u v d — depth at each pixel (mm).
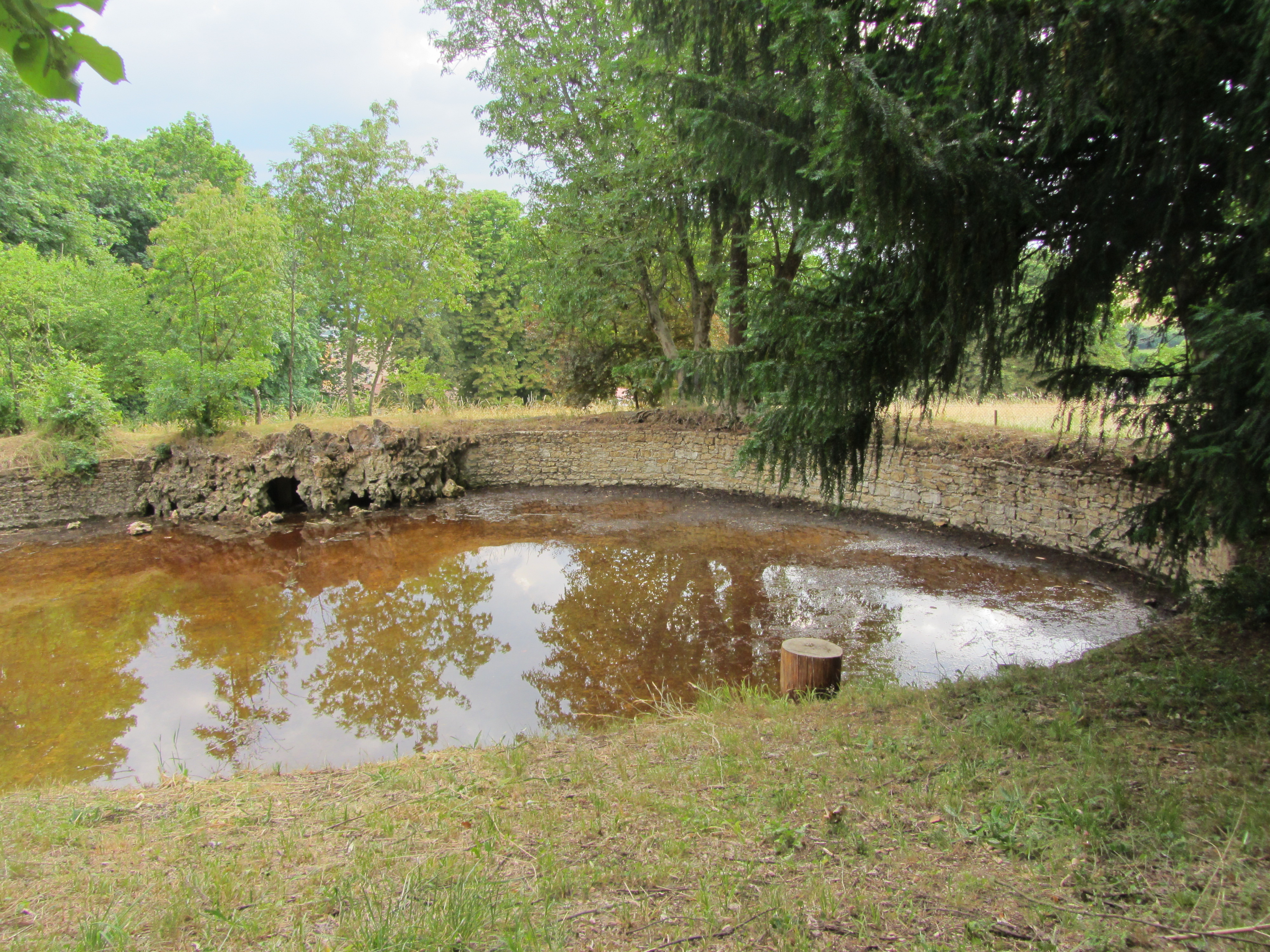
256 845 3494
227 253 17031
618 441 18109
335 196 21562
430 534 14289
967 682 5551
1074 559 10766
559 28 15695
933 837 3037
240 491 16031
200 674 7988
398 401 28953
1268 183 3439
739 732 4793
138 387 20125
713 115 5301
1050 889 2592
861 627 8406
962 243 4113
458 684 7527
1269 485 3672
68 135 20781
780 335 5250
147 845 3594
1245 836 2734
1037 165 4363
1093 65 3492
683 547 12531
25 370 16531
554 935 2453
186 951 2506
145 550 13539
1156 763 3607
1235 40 3340
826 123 4074
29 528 15148
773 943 2381
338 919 2691
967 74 3756
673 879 2850
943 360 4918
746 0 6035
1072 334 4914
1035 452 12016
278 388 28141
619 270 15664
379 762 5301
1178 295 4449
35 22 971
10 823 3943
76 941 2598
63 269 17594
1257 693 4523
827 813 3262
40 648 8781
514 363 32531
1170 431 4371
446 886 2877
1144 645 5957
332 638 9031
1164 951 2213
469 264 23859
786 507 15344
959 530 12734
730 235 12633
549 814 3615
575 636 8727
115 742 6453
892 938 2363
